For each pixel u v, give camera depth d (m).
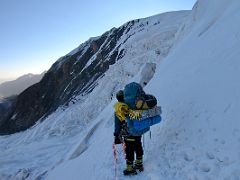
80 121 37.88
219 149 5.47
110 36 71.88
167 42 37.41
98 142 12.53
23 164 26.86
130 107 6.13
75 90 60.81
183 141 6.44
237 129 5.51
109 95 37.31
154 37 42.88
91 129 18.80
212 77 7.73
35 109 74.12
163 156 6.49
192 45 12.85
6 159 29.11
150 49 40.91
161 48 35.94
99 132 17.25
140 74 21.34
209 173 5.22
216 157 5.38
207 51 9.98
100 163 8.75
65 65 75.50
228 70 7.34
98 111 37.12
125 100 6.18
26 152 31.11
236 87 6.44
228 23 10.53
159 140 7.24
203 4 19.33
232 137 5.45
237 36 8.74
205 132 6.11
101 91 39.59
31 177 22.00
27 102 78.06
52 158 27.23
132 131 6.14
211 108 6.58
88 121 37.22
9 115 80.44
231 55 7.95
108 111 19.86
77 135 34.28
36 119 70.69
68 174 11.43
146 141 7.75
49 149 30.81
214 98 6.79
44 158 27.73
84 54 74.25
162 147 6.82
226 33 9.79
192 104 7.35
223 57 8.30
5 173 24.56
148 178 6.16
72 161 13.33
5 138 53.56
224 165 5.13
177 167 5.90
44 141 34.91
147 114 6.01
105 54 63.59
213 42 10.22
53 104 68.00
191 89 8.12
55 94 71.56
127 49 51.97
